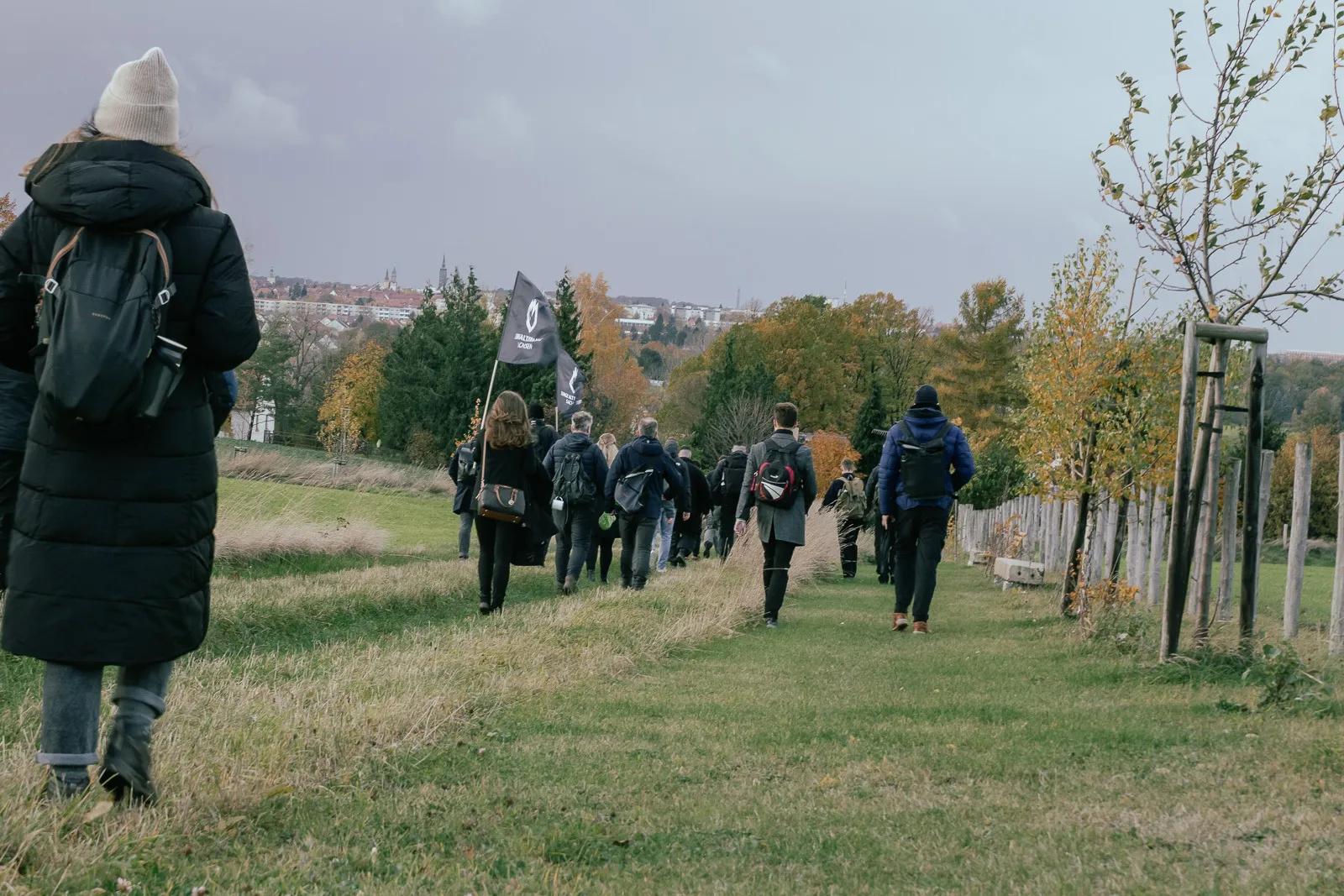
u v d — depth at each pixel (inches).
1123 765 195.2
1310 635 336.8
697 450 2920.8
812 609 527.2
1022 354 497.7
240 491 753.6
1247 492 300.8
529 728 233.6
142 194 135.6
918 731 232.2
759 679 309.6
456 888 129.4
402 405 2832.2
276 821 156.6
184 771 163.5
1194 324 300.7
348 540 660.1
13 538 138.7
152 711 146.3
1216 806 163.6
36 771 146.0
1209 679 284.7
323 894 125.5
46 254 139.0
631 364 3393.2
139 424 137.8
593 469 537.0
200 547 144.0
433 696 243.0
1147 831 152.1
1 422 179.5
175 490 139.9
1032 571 596.1
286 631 399.5
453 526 999.0
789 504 441.4
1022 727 233.0
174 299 139.7
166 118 143.4
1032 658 342.6
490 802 173.0
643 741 223.3
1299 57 306.2
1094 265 447.5
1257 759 191.9
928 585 420.2
